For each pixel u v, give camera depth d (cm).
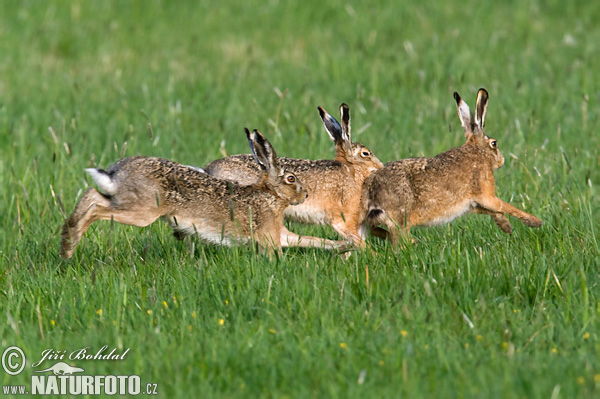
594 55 3225
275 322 1215
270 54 3556
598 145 2206
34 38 3725
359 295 1320
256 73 3231
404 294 1280
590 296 1270
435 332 1166
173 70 3316
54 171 2070
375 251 1557
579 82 2870
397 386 1026
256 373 1066
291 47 3641
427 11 4062
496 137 2297
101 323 1247
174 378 1072
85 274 1445
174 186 1556
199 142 2272
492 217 1730
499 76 2973
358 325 1187
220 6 4228
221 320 1221
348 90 2911
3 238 1705
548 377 1031
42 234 1700
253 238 1605
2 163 2156
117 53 3600
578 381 1016
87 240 1652
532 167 2014
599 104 2619
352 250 1492
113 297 1320
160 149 2169
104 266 1502
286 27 3934
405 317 1214
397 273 1360
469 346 1134
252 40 3766
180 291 1341
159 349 1145
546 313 1232
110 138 2288
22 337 1205
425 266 1390
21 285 1422
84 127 2477
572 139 2259
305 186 1739
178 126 2455
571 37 3425
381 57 3369
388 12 4041
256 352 1123
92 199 1530
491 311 1238
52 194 1825
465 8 4100
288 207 1764
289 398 1011
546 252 1477
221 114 2645
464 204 1686
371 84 2911
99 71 3341
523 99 2639
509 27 3781
